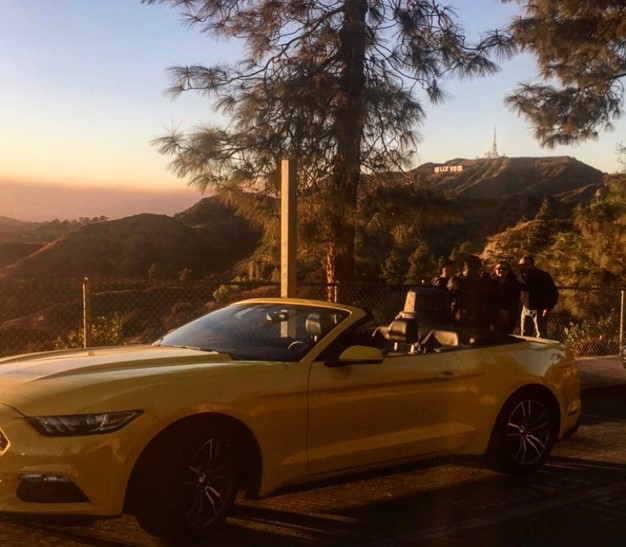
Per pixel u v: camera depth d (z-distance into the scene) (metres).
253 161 12.17
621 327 13.94
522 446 6.64
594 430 8.72
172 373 4.92
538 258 25.02
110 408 4.53
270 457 5.15
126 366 5.12
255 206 12.59
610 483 6.55
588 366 12.86
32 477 4.36
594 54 18.64
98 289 10.94
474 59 13.12
